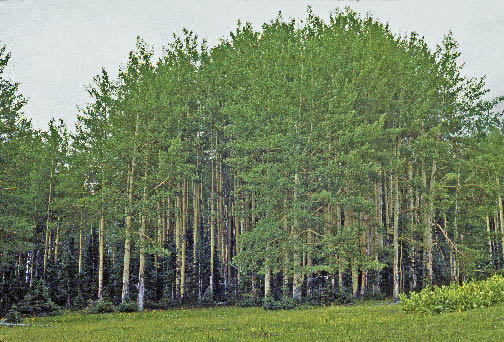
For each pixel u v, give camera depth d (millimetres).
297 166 29031
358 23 37594
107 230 32438
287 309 25812
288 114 30312
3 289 30719
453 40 32844
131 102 29938
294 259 28797
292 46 33250
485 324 12352
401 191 42000
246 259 28766
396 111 33344
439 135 32406
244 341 13523
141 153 30172
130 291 36719
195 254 36562
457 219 36625
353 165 27703
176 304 32062
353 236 28000
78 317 24578
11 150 29797
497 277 19688
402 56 34281
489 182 33094
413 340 11711
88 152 31094
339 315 18234
